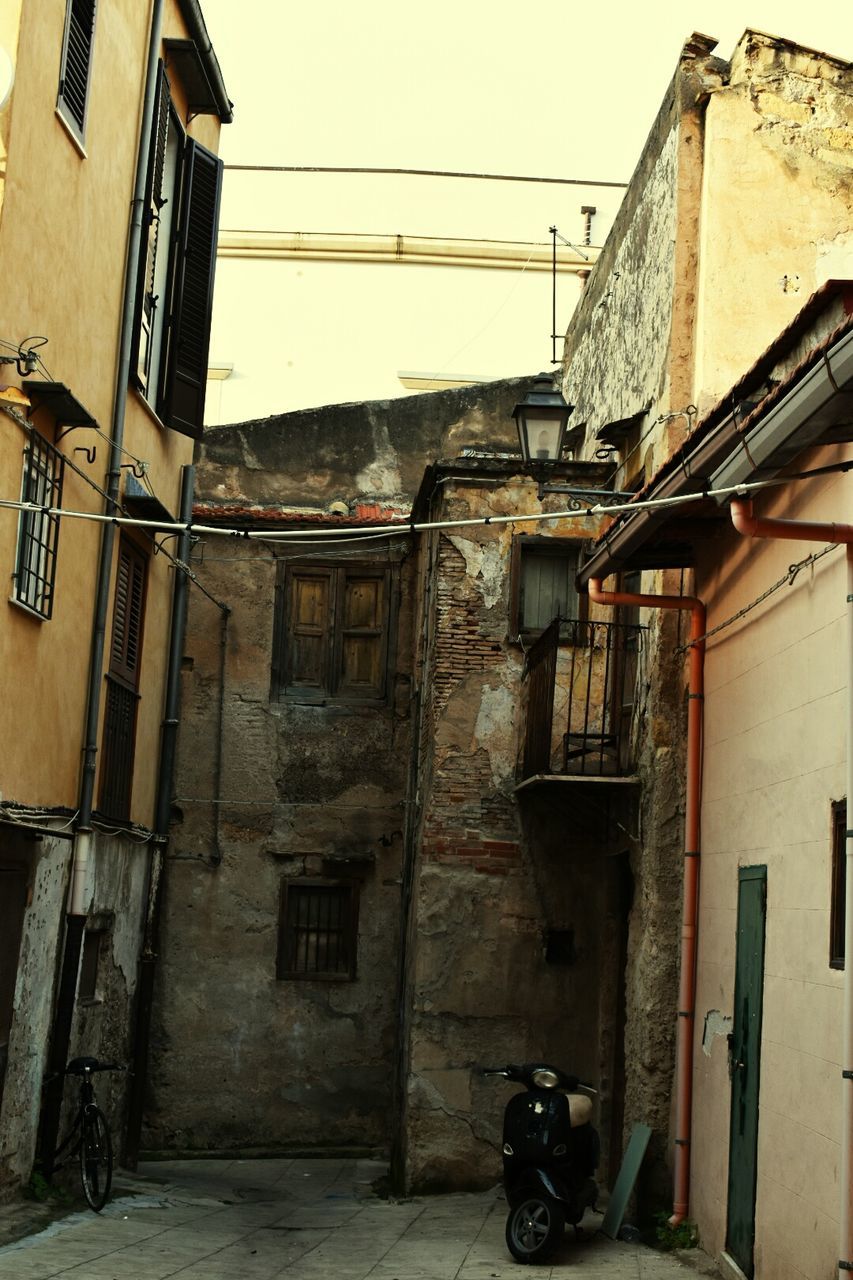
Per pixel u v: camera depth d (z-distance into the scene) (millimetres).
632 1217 9758
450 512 12867
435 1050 12078
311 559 15578
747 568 8719
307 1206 11453
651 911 10133
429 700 13109
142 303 11992
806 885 7254
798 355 7164
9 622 8750
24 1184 9531
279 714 15266
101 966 11727
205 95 13461
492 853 12391
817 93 10875
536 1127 8969
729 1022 8617
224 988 14766
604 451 13023
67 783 10320
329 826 15109
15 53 8383
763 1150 7660
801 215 10656
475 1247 9344
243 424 16438
